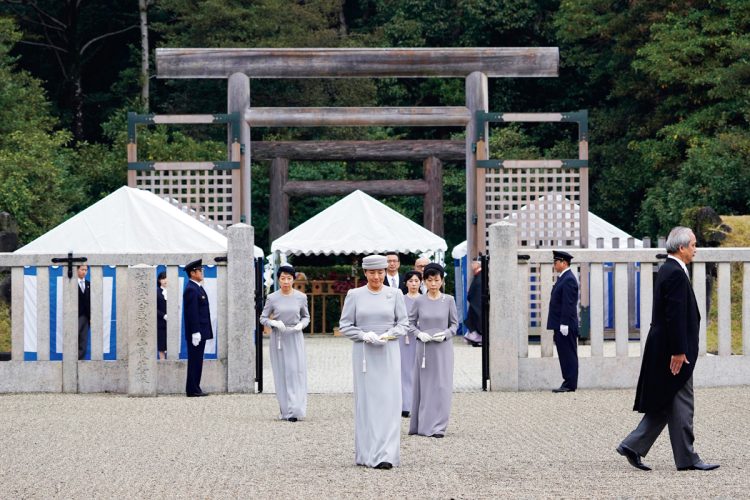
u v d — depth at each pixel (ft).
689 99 137.90
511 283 64.54
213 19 157.89
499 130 159.53
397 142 121.60
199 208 96.48
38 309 64.80
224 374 64.59
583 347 86.02
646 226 135.03
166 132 157.79
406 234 107.04
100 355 64.69
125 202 80.84
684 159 138.21
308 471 39.27
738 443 44.70
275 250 106.52
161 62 97.30
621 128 152.25
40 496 34.94
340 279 116.88
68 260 64.59
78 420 52.70
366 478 37.83
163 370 64.13
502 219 95.09
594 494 34.37
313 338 107.76
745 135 123.13
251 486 36.29
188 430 49.47
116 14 175.52
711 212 98.17
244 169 97.14
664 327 38.75
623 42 145.79
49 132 160.76
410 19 169.89
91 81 178.29
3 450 43.98
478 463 40.70
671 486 35.58
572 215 93.66
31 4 165.58
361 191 111.86
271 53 97.55
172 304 64.54
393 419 40.68
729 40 131.85
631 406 56.80
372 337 40.91
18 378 64.80
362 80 162.91
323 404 59.52
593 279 65.51
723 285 65.51
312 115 97.09
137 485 36.60
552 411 55.16
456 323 49.21
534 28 163.32
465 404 58.44
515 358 64.59
